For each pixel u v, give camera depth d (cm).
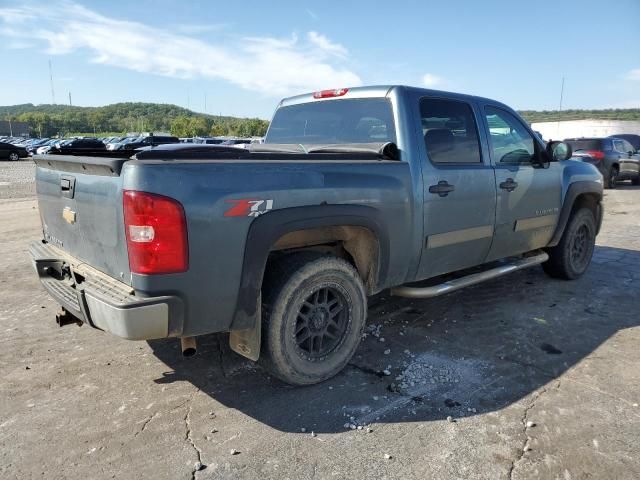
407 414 300
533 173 486
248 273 285
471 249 434
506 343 406
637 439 274
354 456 261
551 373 354
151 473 247
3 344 404
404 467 252
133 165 252
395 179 358
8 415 299
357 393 326
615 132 4675
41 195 376
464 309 487
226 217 272
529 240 502
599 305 501
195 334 281
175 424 290
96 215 288
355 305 349
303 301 320
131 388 333
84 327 442
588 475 245
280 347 314
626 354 385
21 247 780
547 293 538
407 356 381
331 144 429
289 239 326
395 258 368
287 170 298
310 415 300
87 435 279
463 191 409
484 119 445
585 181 559
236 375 353
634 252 752
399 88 388
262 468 251
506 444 270
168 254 256
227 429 285
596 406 309
